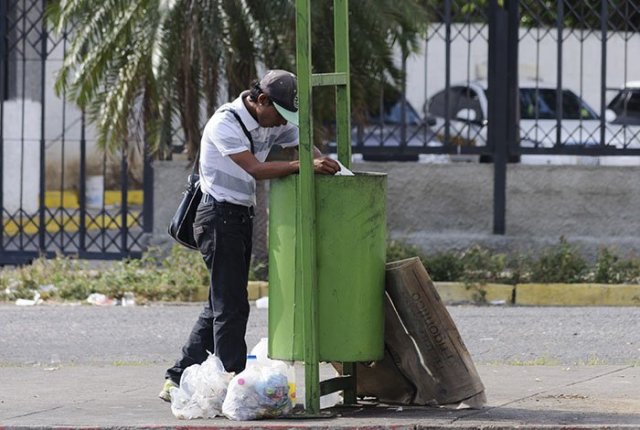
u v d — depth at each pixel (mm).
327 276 17156
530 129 37406
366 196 17078
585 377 21703
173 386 18797
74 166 45469
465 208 37188
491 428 16750
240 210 17875
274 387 17344
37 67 44688
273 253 17516
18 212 39750
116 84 30797
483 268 33250
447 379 18000
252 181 17984
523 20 38969
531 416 17609
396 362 18312
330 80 17969
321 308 17203
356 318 17188
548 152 36719
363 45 31281
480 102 39656
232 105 17797
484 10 37031
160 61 29516
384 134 37188
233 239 17812
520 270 33094
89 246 36750
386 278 17828
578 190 37219
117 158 42594
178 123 32156
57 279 33062
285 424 16953
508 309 30812
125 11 30250
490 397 19484
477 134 37281
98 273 33906
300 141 16828
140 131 31938
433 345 17922
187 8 29938
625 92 38062
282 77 17562
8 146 45062
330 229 17062
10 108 44625
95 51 30844
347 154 18266
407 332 18047
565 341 26219
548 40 42000
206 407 17719
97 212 44031
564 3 36344
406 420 17172
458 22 36781
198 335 18750
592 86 42719
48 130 45312
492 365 23266
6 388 20938
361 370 18594
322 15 30297
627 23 36969
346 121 18234
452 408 18234
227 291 17844
